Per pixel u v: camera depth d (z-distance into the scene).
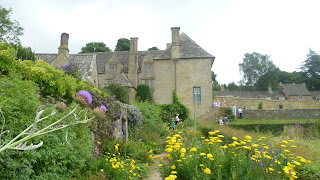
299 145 8.78
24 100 4.22
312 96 56.81
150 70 33.72
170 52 27.83
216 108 24.86
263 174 3.88
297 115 25.38
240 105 34.22
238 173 4.25
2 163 3.33
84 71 23.59
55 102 6.98
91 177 4.71
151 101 30.19
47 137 4.16
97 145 7.10
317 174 4.70
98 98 8.41
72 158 4.61
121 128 10.52
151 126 14.68
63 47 25.27
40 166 4.01
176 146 5.08
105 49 59.84
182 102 25.97
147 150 9.51
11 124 3.67
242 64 78.38
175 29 27.59
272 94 55.28
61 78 7.21
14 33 24.08
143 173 6.48
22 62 6.54
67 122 4.82
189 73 26.50
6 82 4.64
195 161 4.64
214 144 5.49
